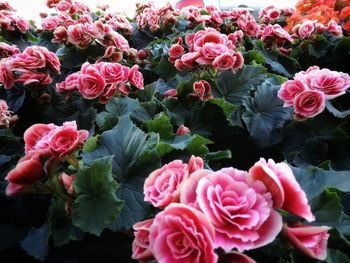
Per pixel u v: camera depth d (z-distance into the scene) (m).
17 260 0.33
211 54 0.44
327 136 0.41
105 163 0.26
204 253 0.17
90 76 0.41
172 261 0.17
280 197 0.19
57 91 0.46
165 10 0.82
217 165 0.35
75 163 0.28
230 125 0.44
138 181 0.28
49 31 0.71
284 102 0.42
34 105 0.49
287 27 0.87
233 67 0.47
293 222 0.21
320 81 0.38
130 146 0.29
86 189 0.26
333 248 0.23
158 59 0.65
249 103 0.47
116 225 0.25
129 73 0.44
